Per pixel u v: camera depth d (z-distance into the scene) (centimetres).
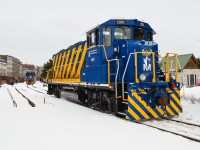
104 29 1080
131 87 922
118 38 1075
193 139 649
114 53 1059
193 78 3575
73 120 894
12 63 12569
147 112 945
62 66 1862
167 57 1006
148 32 1141
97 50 1126
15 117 959
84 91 1403
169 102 965
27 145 582
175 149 555
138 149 552
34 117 959
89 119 920
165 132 728
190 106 1316
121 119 941
